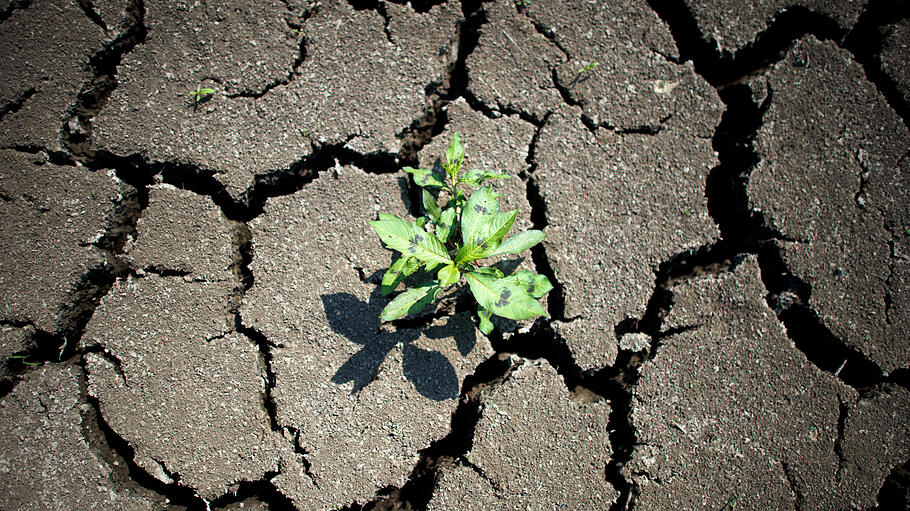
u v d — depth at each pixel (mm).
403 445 529
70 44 542
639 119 556
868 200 556
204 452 526
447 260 495
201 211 539
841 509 542
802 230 552
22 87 540
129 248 534
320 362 531
